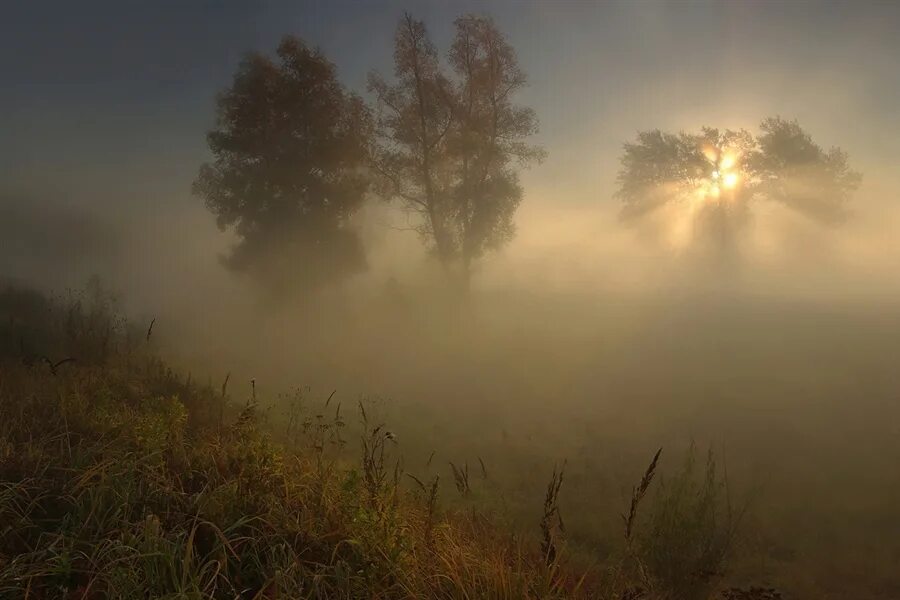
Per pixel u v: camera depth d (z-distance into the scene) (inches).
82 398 284.0
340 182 1099.3
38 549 162.2
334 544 183.8
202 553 174.9
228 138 1069.1
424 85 1093.1
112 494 186.7
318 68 1078.4
